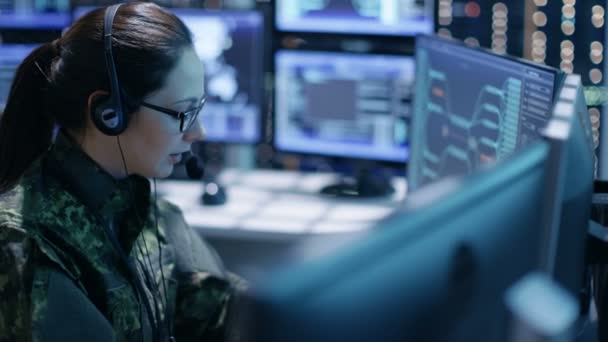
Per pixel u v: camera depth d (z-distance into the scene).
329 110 2.40
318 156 2.44
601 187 1.29
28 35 2.65
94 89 1.17
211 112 2.49
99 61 1.16
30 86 1.22
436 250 0.54
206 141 2.51
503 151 1.62
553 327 0.53
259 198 2.35
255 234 2.10
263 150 2.52
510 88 1.58
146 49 1.17
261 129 2.46
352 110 2.38
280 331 0.43
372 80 2.35
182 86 1.21
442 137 1.97
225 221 2.15
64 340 1.10
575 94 1.02
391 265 0.50
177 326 1.41
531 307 0.54
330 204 2.29
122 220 1.25
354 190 2.38
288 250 0.46
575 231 0.97
